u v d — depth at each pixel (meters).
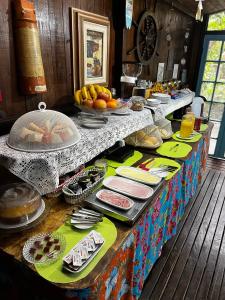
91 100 1.51
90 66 1.71
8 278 1.03
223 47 3.63
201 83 3.96
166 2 2.61
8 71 1.19
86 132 1.30
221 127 3.99
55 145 1.06
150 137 2.02
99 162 1.64
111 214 1.13
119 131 1.46
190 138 2.26
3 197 1.05
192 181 2.35
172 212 1.88
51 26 1.36
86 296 0.83
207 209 2.60
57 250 0.93
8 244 0.96
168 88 2.96
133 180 1.42
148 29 2.39
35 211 1.09
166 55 3.00
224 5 3.16
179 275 1.79
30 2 1.17
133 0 2.05
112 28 1.92
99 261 0.90
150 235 1.43
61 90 1.53
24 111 1.32
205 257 1.96
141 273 1.43
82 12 1.53
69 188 1.25
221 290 1.68
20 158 0.95
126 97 2.17
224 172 3.54
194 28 3.69
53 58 1.42
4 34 1.13
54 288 0.86
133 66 2.29
